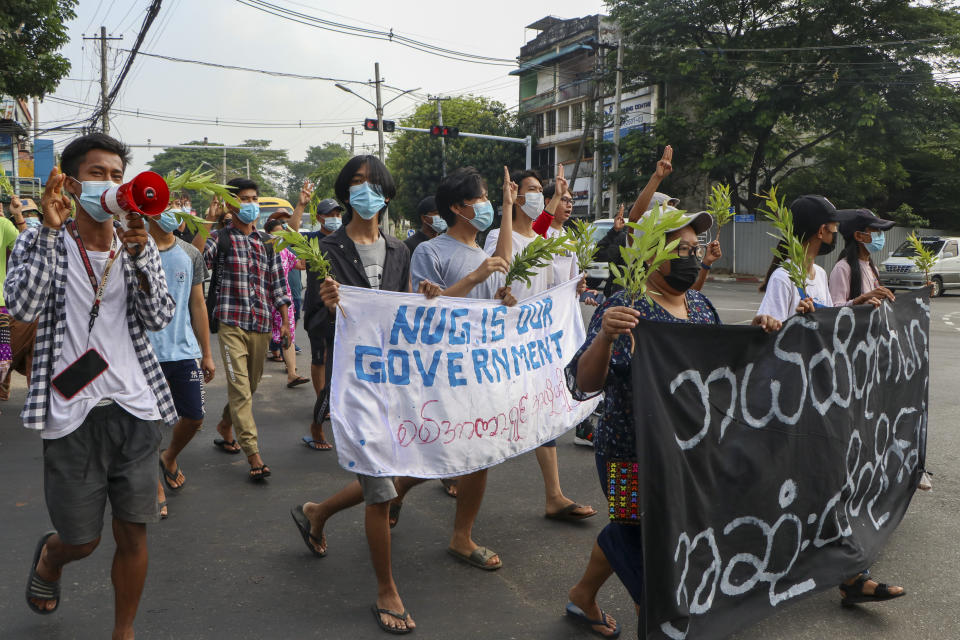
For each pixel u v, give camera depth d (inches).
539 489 193.2
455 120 1686.8
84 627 119.6
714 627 105.6
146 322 108.1
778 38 1034.7
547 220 179.2
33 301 100.1
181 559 147.3
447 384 136.5
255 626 121.2
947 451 226.4
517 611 128.0
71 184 101.5
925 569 144.7
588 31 1571.1
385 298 130.6
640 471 95.2
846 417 129.8
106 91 1160.2
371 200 137.6
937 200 1188.5
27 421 100.5
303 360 388.8
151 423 108.7
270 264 210.7
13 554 146.2
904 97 995.9
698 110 1105.4
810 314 122.4
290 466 211.0
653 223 94.5
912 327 160.1
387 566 123.1
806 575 120.3
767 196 130.7
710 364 105.2
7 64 706.2
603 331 93.4
